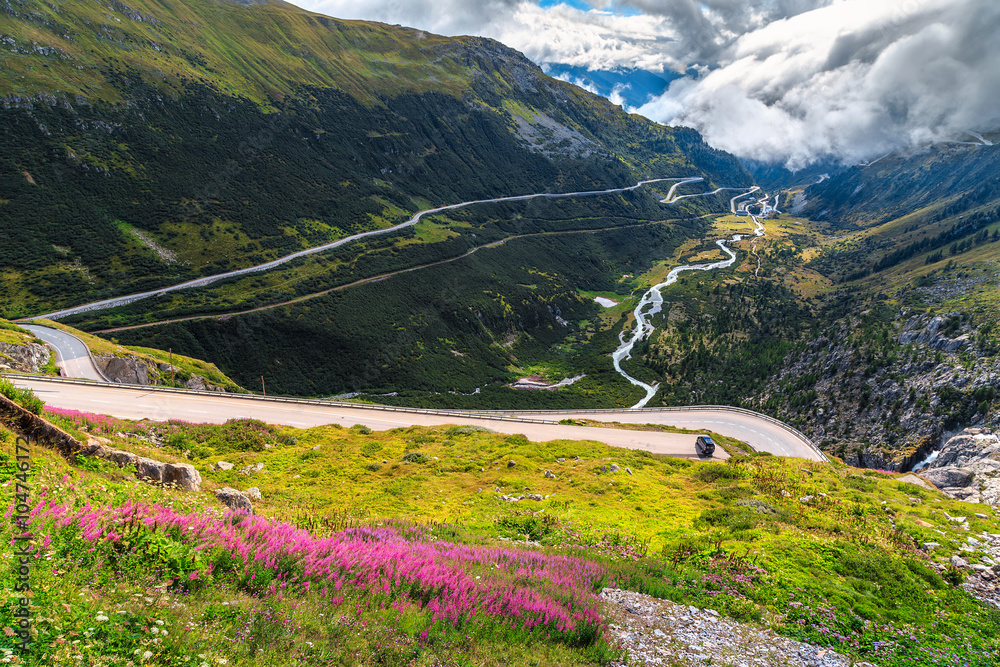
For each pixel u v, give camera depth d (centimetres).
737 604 1516
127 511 971
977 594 1773
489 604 1148
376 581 1098
